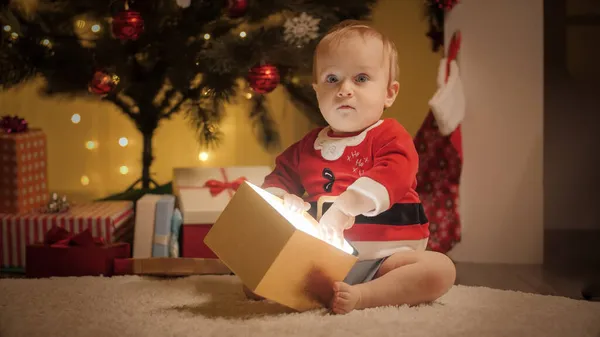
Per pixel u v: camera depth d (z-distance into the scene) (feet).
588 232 9.50
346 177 5.16
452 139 7.63
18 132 7.68
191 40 8.49
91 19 8.43
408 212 5.13
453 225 7.76
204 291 5.59
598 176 9.64
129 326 4.41
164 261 6.37
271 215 4.47
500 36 7.64
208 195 7.52
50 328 4.41
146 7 8.18
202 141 9.03
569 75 9.57
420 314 4.65
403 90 9.75
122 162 9.80
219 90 8.00
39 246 6.43
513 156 7.73
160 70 8.58
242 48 7.67
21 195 7.48
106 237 7.32
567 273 7.32
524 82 7.67
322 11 7.70
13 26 7.36
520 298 5.34
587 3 9.46
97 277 6.18
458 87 7.45
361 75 5.17
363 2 7.93
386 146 5.07
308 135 5.60
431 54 9.68
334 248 4.54
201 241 7.25
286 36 7.66
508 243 7.81
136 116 8.77
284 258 4.40
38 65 7.97
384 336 4.17
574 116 9.61
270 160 9.80
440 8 8.23
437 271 4.82
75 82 8.10
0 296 5.31
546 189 9.70
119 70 8.17
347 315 4.55
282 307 4.91
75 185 9.78
